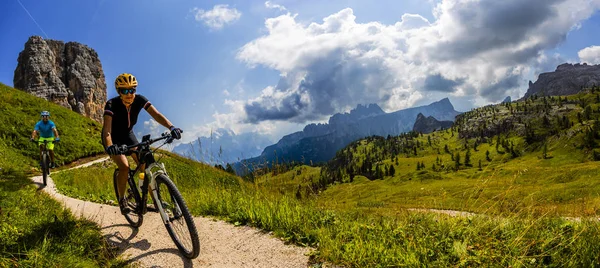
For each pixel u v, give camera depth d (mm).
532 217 5527
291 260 5059
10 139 25500
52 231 5762
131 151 5402
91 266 4898
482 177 6586
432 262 4469
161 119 5883
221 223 7059
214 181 10297
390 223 6176
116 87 5551
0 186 10391
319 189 8453
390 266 4516
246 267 4961
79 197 11422
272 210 6980
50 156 14781
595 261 4121
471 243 4918
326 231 5793
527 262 4289
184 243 5254
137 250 5598
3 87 34938
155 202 5414
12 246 5086
